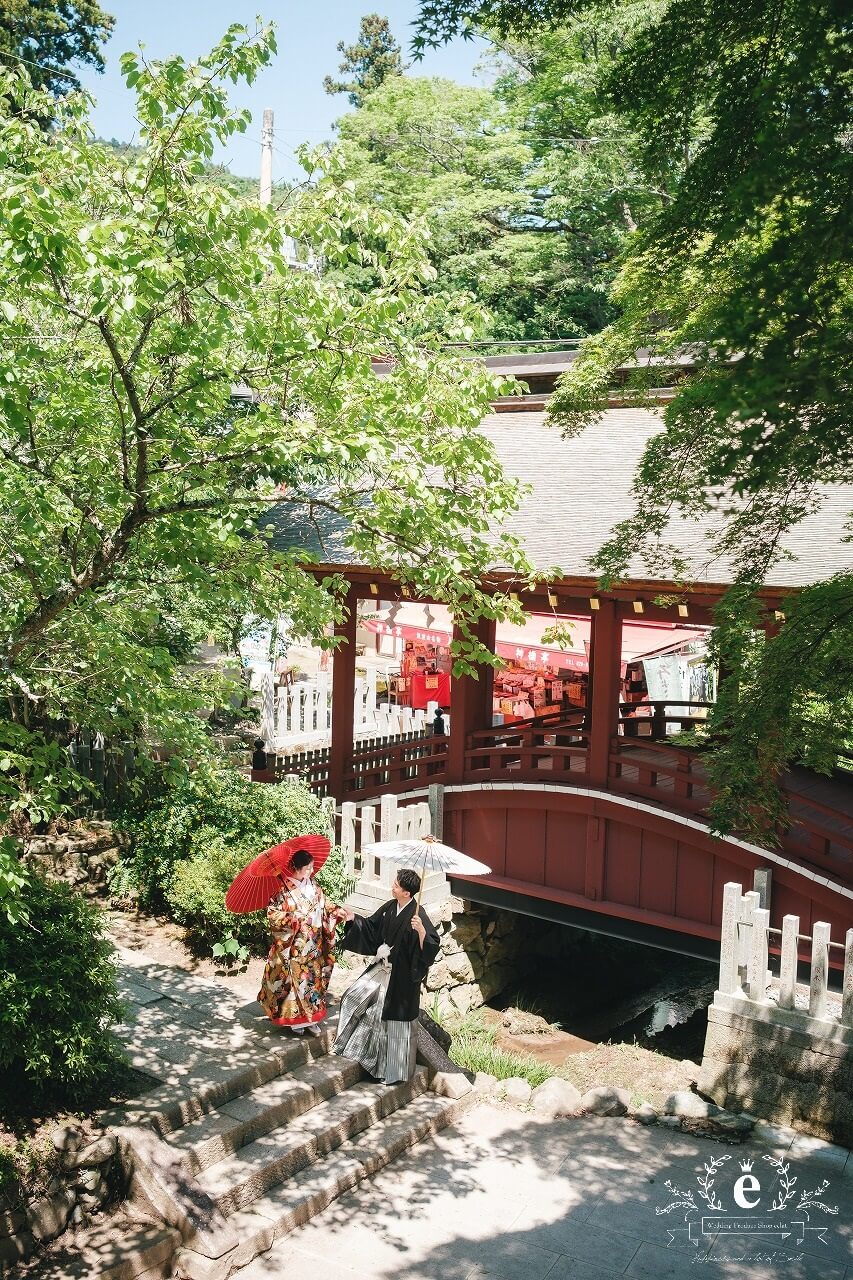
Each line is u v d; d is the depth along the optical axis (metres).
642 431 13.78
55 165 5.59
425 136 29.64
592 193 25.77
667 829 10.31
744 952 8.71
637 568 9.62
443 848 8.38
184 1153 6.68
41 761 5.95
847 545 9.40
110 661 6.34
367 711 17.52
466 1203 7.05
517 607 8.02
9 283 5.65
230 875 9.46
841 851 9.79
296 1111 7.49
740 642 6.38
